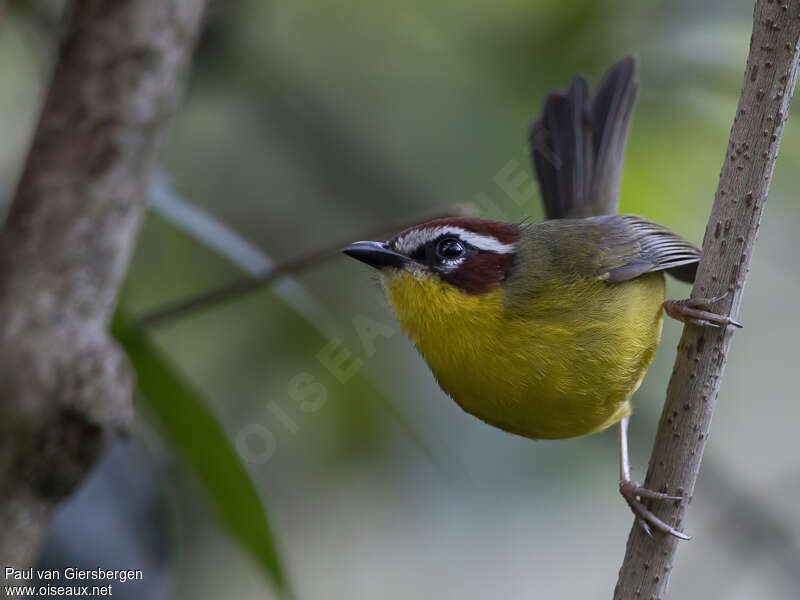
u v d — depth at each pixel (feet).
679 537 20.17
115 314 24.00
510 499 34.04
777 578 35.37
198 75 35.09
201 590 32.01
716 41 32.63
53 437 18.83
